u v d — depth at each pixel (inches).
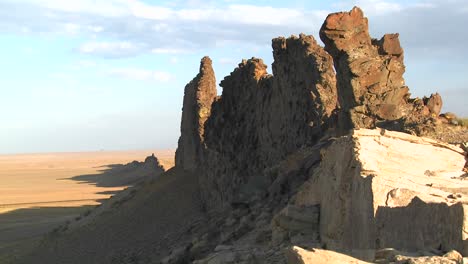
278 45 1411.2
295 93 1322.6
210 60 2445.9
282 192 997.8
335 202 653.3
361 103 964.0
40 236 2704.2
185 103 2701.8
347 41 990.4
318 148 1038.4
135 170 6373.0
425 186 570.3
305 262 436.5
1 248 2511.1
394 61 981.8
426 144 687.7
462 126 861.2
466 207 442.3
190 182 2368.4
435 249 462.0
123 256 1948.8
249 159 1647.4
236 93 1815.9
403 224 507.5
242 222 975.6
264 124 1544.0
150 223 2161.7
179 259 1097.4
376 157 629.9
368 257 481.7
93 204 4114.2
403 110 955.3
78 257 2148.1
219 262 732.7
